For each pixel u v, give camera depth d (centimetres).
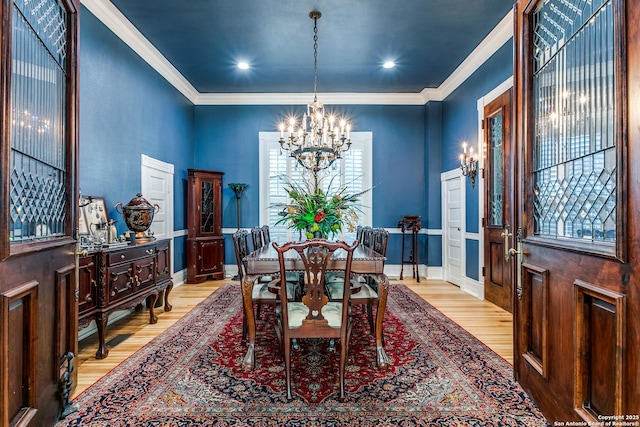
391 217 588
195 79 515
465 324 330
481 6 336
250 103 585
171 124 490
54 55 177
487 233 418
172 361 245
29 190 153
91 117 310
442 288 490
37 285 149
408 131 588
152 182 432
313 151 336
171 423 172
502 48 381
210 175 545
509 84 365
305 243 202
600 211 138
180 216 519
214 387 208
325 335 202
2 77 123
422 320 342
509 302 370
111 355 257
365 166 591
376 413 181
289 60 452
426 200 577
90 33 309
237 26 369
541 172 186
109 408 185
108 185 336
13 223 141
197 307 387
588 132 148
